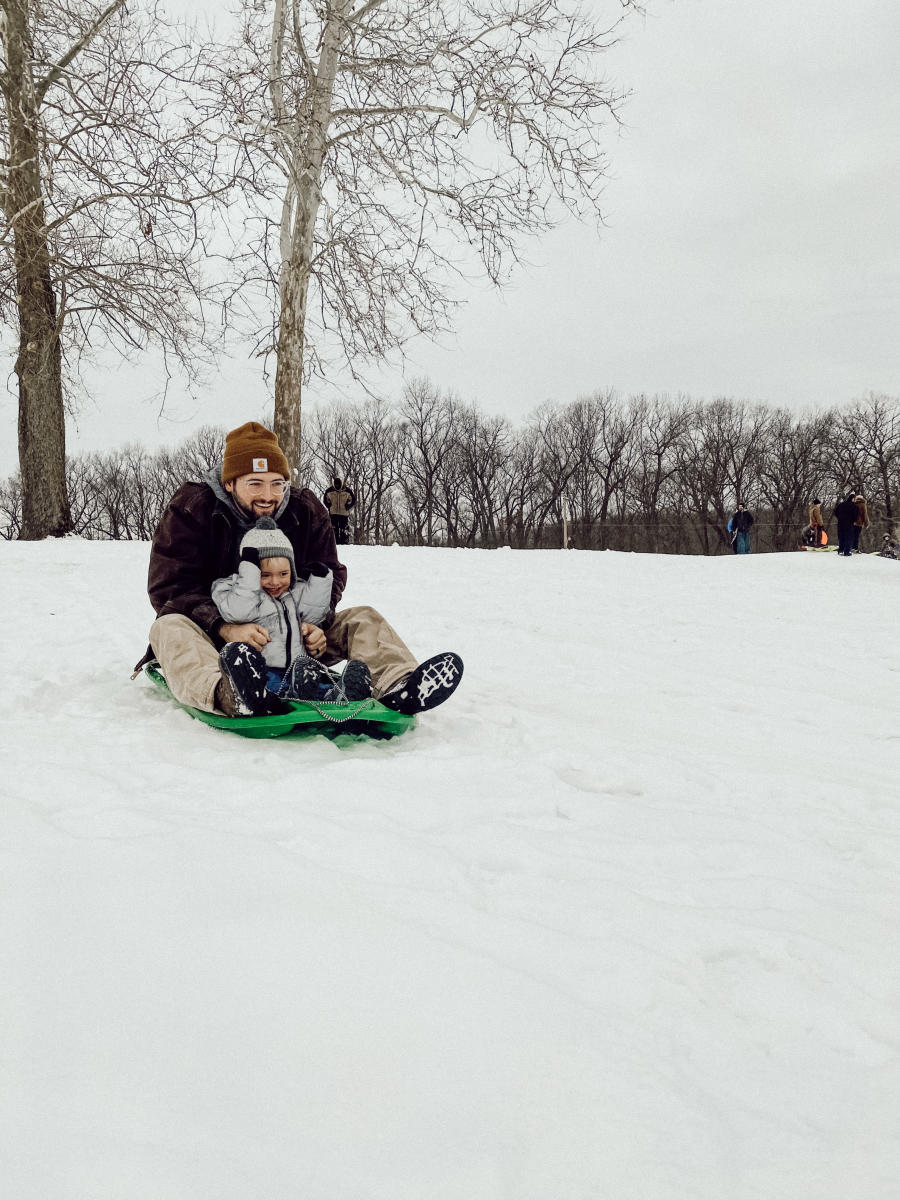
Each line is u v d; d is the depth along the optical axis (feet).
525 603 26.55
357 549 46.39
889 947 5.90
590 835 7.77
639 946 5.62
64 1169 3.53
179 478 202.69
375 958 5.17
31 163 47.37
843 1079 4.43
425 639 19.89
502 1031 4.56
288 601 11.73
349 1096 4.05
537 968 5.32
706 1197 3.57
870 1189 3.66
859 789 9.78
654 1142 3.84
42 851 6.49
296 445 51.78
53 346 53.47
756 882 6.91
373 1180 3.56
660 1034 4.71
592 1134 3.87
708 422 184.44
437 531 189.98
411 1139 3.80
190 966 5.04
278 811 7.75
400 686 10.93
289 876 6.22
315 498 12.96
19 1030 4.42
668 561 49.14
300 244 49.73
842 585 38.78
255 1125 3.84
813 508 77.61
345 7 47.93
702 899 6.56
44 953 5.13
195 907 5.71
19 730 10.51
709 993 5.19
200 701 10.71
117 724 11.03
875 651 20.66
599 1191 3.57
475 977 5.03
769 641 21.81
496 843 7.37
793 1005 5.08
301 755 9.90
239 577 11.55
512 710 13.20
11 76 46.16
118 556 37.35
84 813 7.48
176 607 11.80
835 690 16.39
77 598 24.12
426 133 48.80
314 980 4.93
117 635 18.21
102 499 202.59
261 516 12.05
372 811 8.00
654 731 12.70
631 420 184.65
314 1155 3.68
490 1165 3.66
